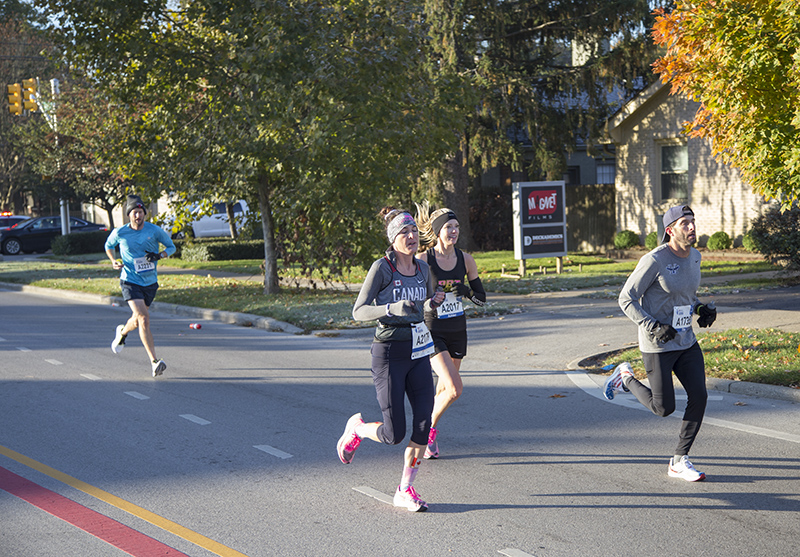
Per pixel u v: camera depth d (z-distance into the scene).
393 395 5.19
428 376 5.29
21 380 9.70
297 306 15.30
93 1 14.68
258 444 6.88
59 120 31.03
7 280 23.94
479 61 23.73
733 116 9.23
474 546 4.61
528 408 7.98
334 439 7.02
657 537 4.69
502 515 5.10
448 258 6.26
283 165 15.70
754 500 5.27
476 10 24.02
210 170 15.66
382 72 15.17
